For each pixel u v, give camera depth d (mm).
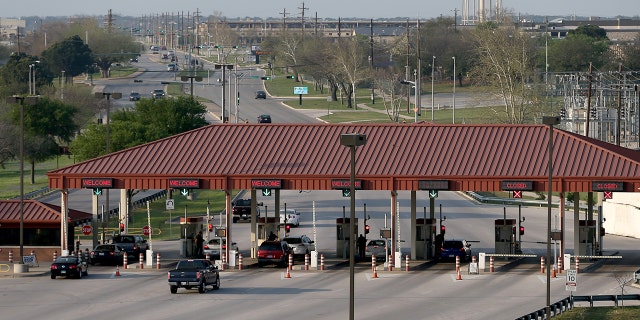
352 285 72688
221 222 163250
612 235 161750
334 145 126438
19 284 112000
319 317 91875
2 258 130000
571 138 123938
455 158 122312
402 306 97562
